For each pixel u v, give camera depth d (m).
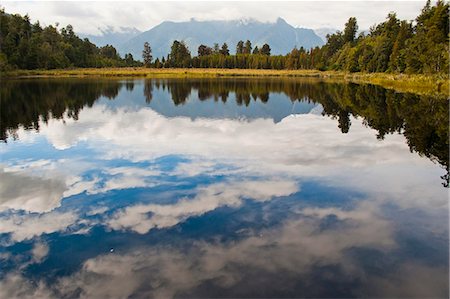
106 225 8.37
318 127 21.92
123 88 54.34
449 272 6.50
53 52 115.81
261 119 25.36
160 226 8.30
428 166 13.30
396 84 56.56
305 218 8.77
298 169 12.80
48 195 10.26
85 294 5.91
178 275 6.38
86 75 99.69
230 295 5.84
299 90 53.41
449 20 58.56
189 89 54.19
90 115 26.34
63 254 7.13
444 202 9.88
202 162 13.60
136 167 12.95
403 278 6.31
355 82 75.19
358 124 22.89
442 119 23.14
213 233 7.95
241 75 111.50
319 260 6.87
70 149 15.79
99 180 11.55
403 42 76.19
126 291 5.97
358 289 6.00
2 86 55.06
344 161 13.90
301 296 5.81
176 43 139.00
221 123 23.33
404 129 20.64
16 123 22.62
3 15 111.25
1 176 12.05
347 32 127.31
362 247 7.39
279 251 7.19
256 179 11.64
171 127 21.52
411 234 8.00
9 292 5.97
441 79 45.69
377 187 11.02
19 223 8.53
